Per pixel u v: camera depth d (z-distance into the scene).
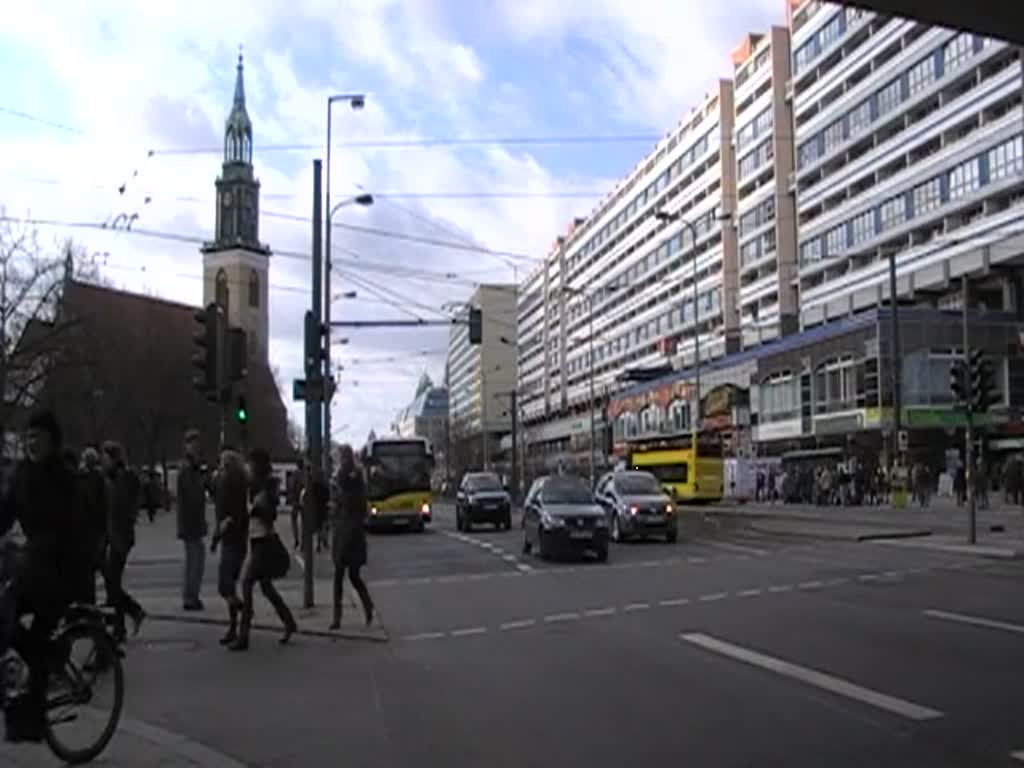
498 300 146.00
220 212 98.25
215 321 16.02
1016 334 66.25
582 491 25.86
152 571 23.77
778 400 76.50
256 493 12.62
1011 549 24.52
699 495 56.19
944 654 11.02
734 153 125.69
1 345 39.28
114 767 7.20
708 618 14.13
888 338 64.19
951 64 81.31
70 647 7.39
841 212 97.31
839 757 7.22
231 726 8.61
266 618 14.80
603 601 16.44
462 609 15.94
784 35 113.75
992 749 7.34
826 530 32.66
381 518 38.19
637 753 7.46
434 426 163.00
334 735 8.27
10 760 7.29
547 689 9.82
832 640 12.02
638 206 151.75
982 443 66.19
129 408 54.25
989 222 77.06
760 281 116.94
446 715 8.87
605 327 161.12
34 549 7.23
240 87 98.69
